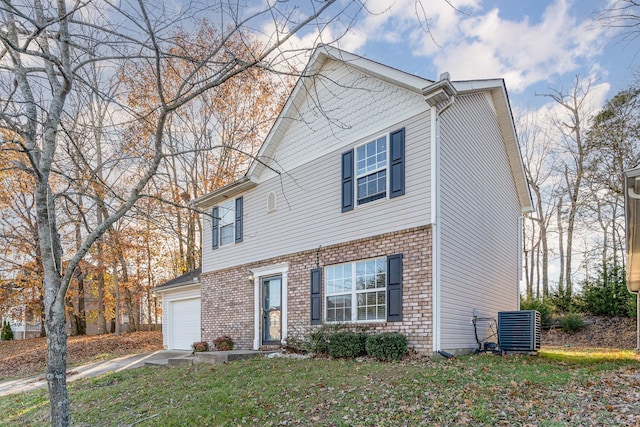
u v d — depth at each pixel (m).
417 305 9.34
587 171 22.17
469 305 10.73
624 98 19.09
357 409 5.75
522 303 18.27
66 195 5.20
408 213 9.82
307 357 10.57
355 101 11.48
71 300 23.27
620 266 17.89
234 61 4.74
